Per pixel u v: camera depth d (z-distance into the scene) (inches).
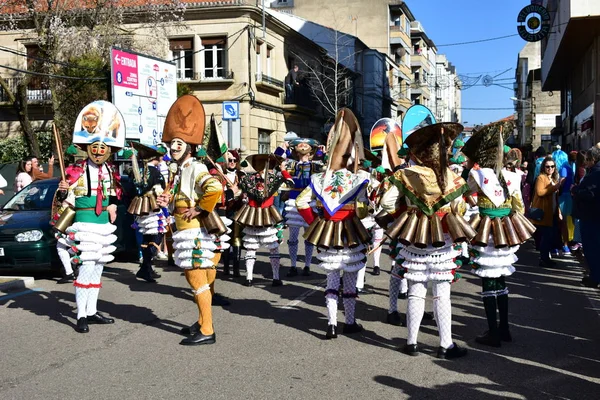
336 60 1393.9
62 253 370.9
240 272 410.3
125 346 237.1
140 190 368.8
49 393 187.0
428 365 212.4
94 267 267.7
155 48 1042.1
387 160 306.8
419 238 212.1
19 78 1083.3
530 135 2262.6
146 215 366.6
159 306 308.7
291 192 388.5
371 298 323.9
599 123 749.3
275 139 1220.5
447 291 221.3
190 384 193.8
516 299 322.3
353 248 243.8
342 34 1668.3
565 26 811.4
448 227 215.9
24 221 390.3
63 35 914.7
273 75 1230.9
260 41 1160.2
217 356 223.5
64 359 220.8
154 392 186.9
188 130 244.2
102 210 266.5
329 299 247.0
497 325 244.8
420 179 214.1
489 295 236.7
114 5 981.8
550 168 414.9
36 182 452.4
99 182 267.1
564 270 410.6
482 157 238.8
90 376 202.1
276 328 262.7
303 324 269.9
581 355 225.0
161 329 262.8
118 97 740.0
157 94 817.5
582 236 231.9
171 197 249.6
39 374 204.4
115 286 363.6
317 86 1422.2
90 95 915.4
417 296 221.6
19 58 1087.6
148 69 796.6
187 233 239.8
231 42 1100.5
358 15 2033.7
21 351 231.3
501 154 233.6
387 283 364.8
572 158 442.3
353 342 241.6
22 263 378.6
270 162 349.1
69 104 928.9
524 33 936.3
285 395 183.9
